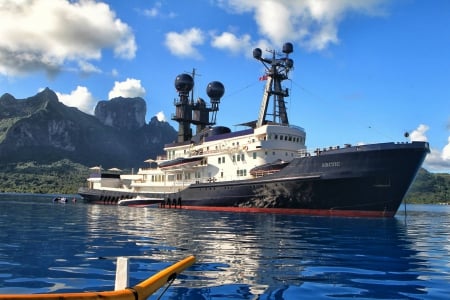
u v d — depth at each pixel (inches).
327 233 920.9
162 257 558.9
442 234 948.0
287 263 525.3
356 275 455.5
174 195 2128.4
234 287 389.7
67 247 643.5
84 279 415.8
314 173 1537.9
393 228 1089.4
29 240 725.3
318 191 1540.4
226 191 1843.0
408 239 829.8
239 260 543.5
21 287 379.6
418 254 621.0
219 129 2234.3
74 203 2755.9
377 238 839.1
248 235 860.6
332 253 619.5
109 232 890.1
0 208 1875.0
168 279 218.8
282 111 2135.8
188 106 2672.2
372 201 1462.8
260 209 1736.0
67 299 161.0
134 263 507.8
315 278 437.1
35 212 1625.2
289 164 1622.8
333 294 370.9
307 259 560.1
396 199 1439.5
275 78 2132.1
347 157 1465.3
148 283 199.2
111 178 2925.7
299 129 1926.7
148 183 2512.3
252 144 1833.2
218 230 962.7
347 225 1142.3
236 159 1936.5
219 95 2711.6
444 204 5713.6
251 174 1818.4
